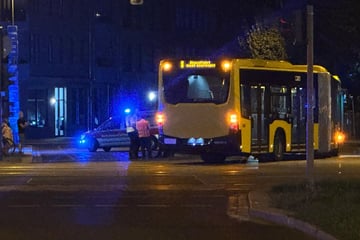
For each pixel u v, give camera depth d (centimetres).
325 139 3384
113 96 7462
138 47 7912
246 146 2959
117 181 2277
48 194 1938
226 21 9175
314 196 1603
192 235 1322
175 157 3547
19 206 1706
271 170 2662
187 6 8631
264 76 3073
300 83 3291
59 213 1594
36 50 6506
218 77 2939
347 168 2736
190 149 2967
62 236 1305
